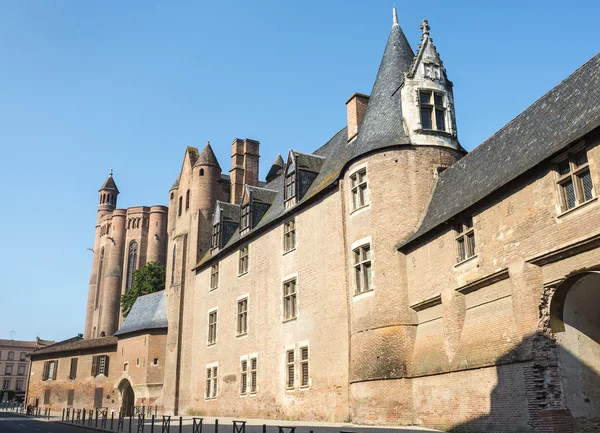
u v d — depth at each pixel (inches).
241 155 1941.4
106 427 1211.9
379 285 953.5
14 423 1523.1
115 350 2217.0
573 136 618.2
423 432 743.1
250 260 1432.1
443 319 828.6
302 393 1130.0
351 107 1241.4
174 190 2161.7
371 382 908.6
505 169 745.6
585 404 629.3
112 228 3924.7
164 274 3102.9
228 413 1407.5
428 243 892.0
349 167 1075.9
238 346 1418.6
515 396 659.4
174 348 1771.7
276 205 1456.7
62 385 2346.2
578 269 607.2
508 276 711.7
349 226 1048.2
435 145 1015.6
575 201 618.2
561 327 646.5
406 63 1139.9
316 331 1121.4
